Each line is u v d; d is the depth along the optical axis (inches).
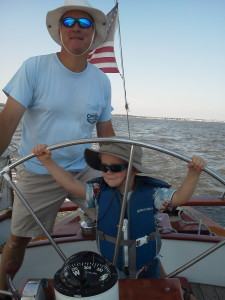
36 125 71.2
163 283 48.3
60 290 37.1
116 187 56.9
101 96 75.8
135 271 56.0
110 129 85.6
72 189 59.7
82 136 74.1
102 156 57.0
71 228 106.4
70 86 69.5
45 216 75.2
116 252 53.4
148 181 57.4
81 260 38.9
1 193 97.9
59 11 68.3
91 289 36.4
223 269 86.4
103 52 153.6
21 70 67.1
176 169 473.1
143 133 1750.7
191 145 1055.6
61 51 70.4
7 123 65.3
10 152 101.0
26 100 67.1
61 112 70.1
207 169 51.3
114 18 150.2
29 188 72.9
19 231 73.4
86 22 66.8
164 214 105.0
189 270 88.3
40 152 54.9
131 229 55.2
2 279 73.3
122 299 45.4
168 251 89.4
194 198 108.4
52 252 88.6
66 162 74.5
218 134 2224.4
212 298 82.4
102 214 57.3
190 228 108.2
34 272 88.0
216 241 86.3
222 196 107.8
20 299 43.1
